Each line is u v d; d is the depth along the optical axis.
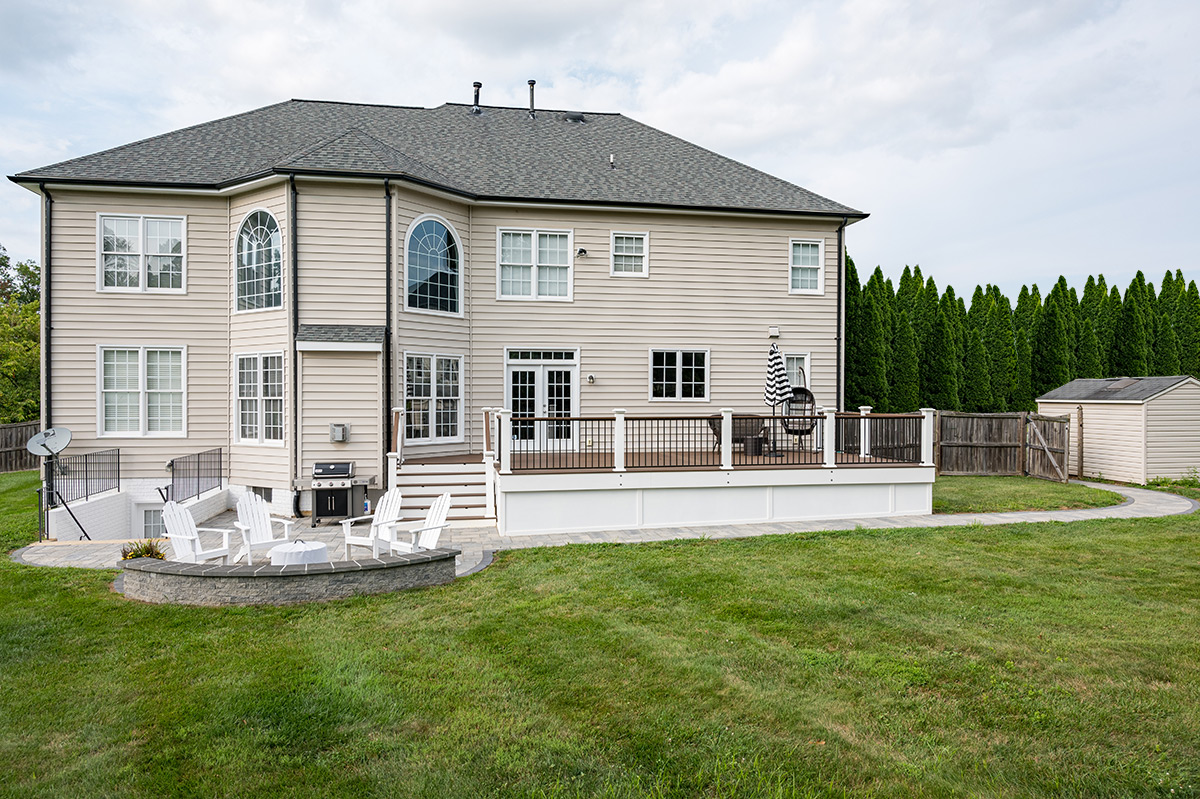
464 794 3.75
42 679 5.30
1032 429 18.12
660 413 16.72
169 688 5.11
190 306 14.62
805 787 3.82
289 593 7.27
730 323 17.05
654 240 16.69
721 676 5.33
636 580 8.22
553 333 16.22
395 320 13.86
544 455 13.88
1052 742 4.32
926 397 24.45
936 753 4.19
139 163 14.70
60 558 9.74
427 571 8.00
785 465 12.43
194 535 8.39
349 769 4.03
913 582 8.05
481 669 5.47
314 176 13.33
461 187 15.52
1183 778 3.89
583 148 18.66
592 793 3.77
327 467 12.90
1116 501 14.15
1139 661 5.59
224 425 14.73
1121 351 29.45
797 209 17.00
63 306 14.24
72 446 14.30
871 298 22.19
